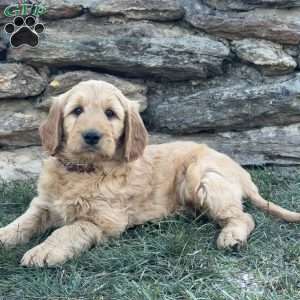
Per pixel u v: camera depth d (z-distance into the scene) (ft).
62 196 3.06
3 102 4.12
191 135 4.34
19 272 2.69
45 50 4.06
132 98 4.24
